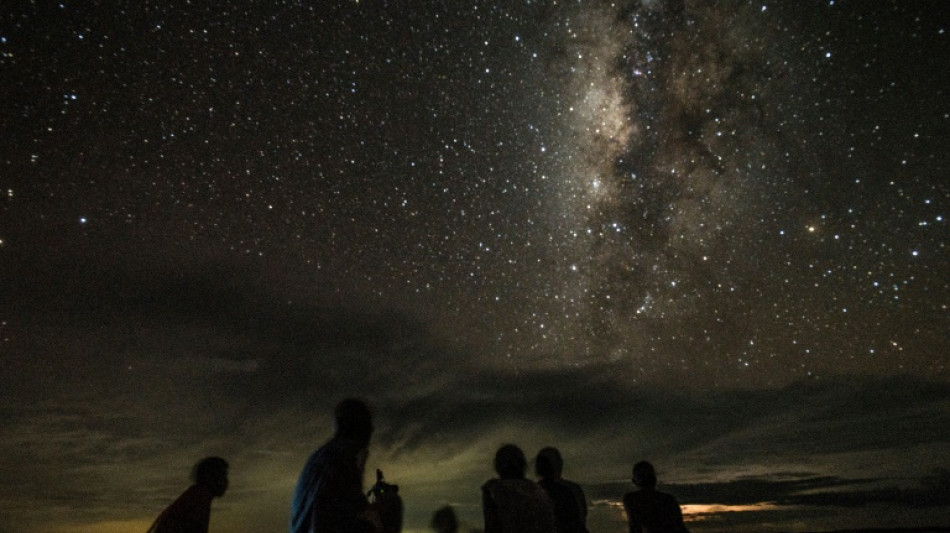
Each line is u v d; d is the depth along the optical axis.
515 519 2.42
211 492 2.49
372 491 2.87
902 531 5.73
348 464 1.87
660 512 2.96
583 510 2.96
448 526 3.91
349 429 2.02
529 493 2.51
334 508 1.77
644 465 3.14
